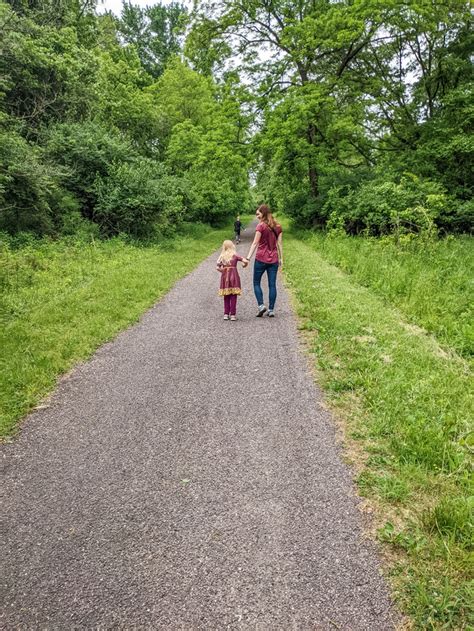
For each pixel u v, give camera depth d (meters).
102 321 6.75
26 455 3.33
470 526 2.30
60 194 15.69
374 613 1.91
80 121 19.80
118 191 16.91
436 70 23.03
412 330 5.99
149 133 27.84
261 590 2.05
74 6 22.42
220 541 2.38
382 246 12.40
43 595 2.08
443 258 10.18
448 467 2.89
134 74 26.61
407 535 2.32
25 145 13.90
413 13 19.69
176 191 21.86
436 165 20.00
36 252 12.10
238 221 24.42
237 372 4.81
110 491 2.86
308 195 25.36
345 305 7.10
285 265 12.38
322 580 2.09
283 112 21.02
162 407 4.06
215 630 1.86
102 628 1.90
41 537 2.46
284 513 2.57
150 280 10.02
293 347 5.51
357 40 21.36
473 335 5.38
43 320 6.64
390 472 2.89
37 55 16.22
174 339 6.12
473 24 21.69
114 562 2.26
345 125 20.86
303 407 3.90
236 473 2.99
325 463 3.05
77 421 3.84
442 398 3.78
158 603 2.01
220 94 23.73
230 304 7.03
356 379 4.25
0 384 4.39
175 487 2.87
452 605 1.90
